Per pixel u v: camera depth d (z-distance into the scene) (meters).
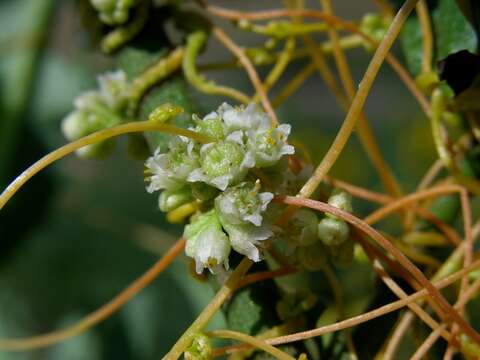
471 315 0.18
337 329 0.12
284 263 0.12
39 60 0.19
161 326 0.21
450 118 0.13
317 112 0.28
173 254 0.13
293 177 0.12
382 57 0.12
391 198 0.14
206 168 0.11
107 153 0.14
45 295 0.22
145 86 0.13
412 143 0.25
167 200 0.11
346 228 0.12
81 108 0.14
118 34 0.13
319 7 0.30
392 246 0.11
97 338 0.21
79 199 0.22
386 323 0.12
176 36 0.15
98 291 0.22
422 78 0.13
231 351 0.12
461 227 0.20
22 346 0.15
